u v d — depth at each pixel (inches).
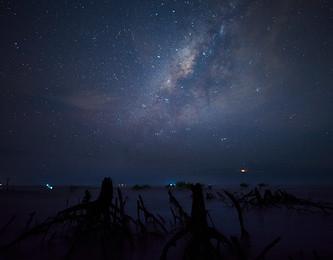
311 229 310.0
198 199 208.5
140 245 250.1
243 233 276.7
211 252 193.9
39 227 245.6
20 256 212.2
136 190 1128.8
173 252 225.8
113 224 270.1
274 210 496.1
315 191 982.4
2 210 456.4
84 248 236.1
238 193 910.4
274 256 205.9
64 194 822.5
